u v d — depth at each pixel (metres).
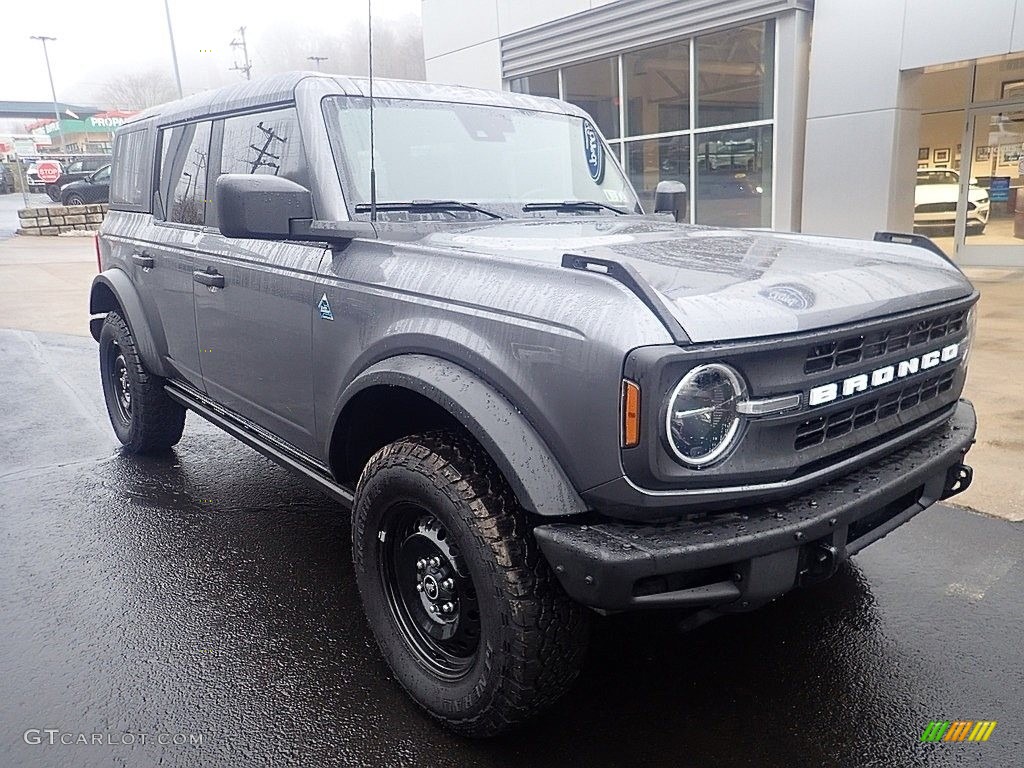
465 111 3.60
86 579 3.65
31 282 14.11
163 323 4.42
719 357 2.02
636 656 3.02
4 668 2.98
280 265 3.21
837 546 2.28
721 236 3.09
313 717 2.71
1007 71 11.88
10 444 5.60
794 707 2.72
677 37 12.57
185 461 5.22
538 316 2.22
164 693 2.84
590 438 2.09
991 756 2.47
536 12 14.81
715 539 2.08
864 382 2.35
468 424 2.29
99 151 57.28
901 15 10.08
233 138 3.71
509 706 2.36
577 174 3.87
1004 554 3.67
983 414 5.42
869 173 10.72
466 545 2.33
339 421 2.89
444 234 2.95
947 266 3.01
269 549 3.94
